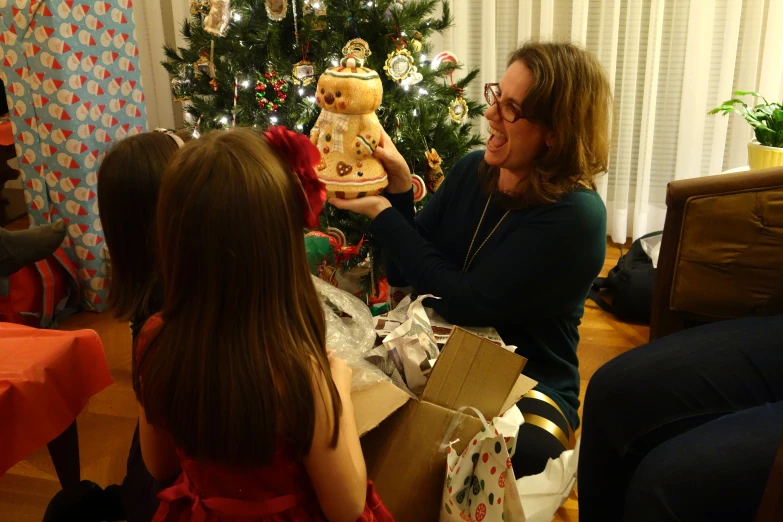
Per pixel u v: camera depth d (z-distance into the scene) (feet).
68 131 7.39
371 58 6.12
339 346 3.60
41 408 3.91
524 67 3.95
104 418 5.95
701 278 4.72
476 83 9.70
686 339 3.65
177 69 6.97
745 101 8.95
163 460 3.09
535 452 3.60
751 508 2.74
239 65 6.57
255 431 2.38
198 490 2.72
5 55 7.27
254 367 2.37
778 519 2.25
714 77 9.11
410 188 4.88
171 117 10.50
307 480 2.74
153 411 2.52
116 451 5.49
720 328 3.71
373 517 2.86
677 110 9.33
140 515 3.47
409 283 4.49
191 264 2.38
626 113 9.23
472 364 3.50
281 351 2.43
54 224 6.25
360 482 2.70
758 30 8.66
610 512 3.65
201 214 2.32
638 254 8.11
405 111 6.15
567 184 4.04
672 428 3.45
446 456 3.41
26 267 7.24
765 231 4.47
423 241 4.45
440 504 3.48
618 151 9.41
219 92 6.68
